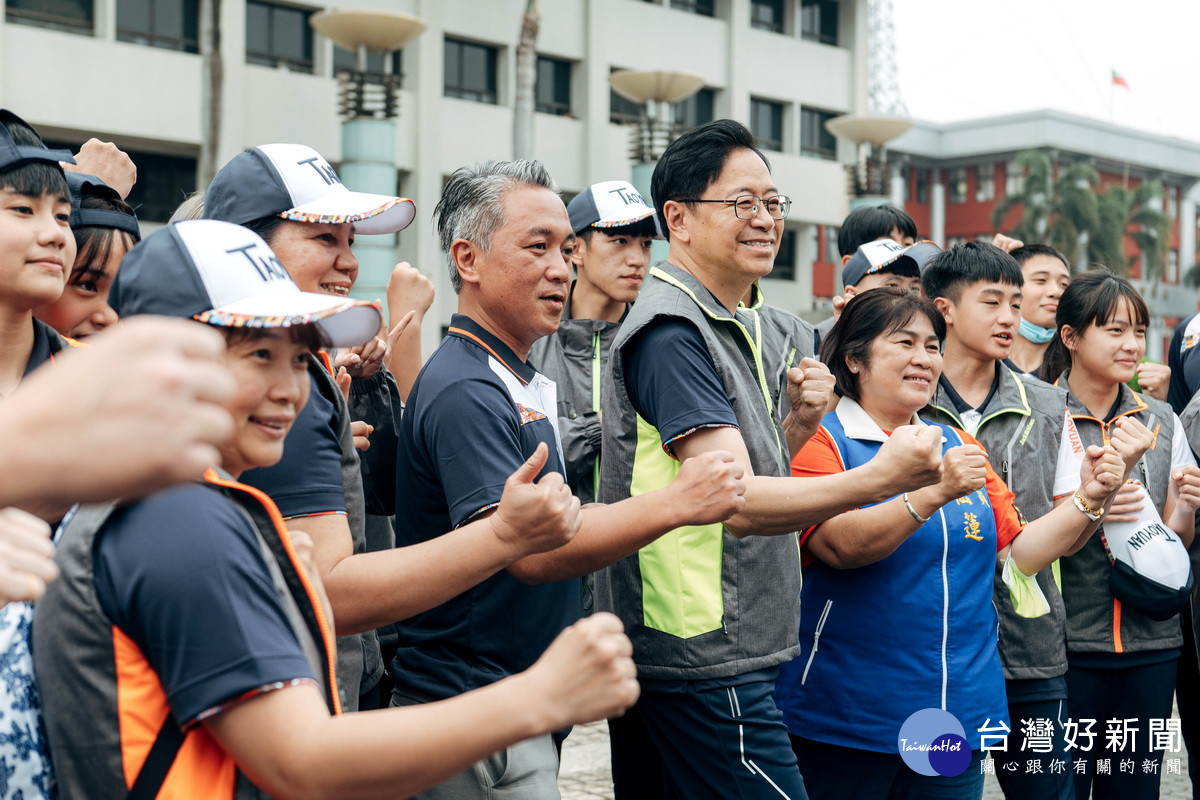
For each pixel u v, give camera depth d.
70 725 1.43
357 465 2.36
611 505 2.26
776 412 3.02
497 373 2.60
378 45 19.12
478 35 21.81
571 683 1.38
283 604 1.51
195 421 0.78
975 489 2.83
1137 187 45.75
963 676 3.14
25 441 0.75
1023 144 43.72
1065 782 3.73
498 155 22.05
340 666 2.42
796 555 2.96
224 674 1.38
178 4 19.03
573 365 4.04
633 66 23.70
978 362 4.03
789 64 26.34
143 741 1.42
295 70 20.31
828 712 3.16
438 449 2.46
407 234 21.05
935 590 3.15
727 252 2.88
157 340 0.78
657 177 3.00
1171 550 3.95
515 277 2.60
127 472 0.77
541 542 1.96
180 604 1.39
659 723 2.90
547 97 23.09
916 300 3.35
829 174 26.98
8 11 17.41
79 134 18.41
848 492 2.50
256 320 1.58
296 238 2.46
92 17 18.22
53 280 2.26
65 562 1.45
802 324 3.38
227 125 19.05
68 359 0.81
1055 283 5.07
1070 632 4.03
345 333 1.81
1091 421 4.20
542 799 2.52
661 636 2.83
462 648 2.56
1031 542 3.50
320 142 20.25
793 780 2.82
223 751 1.47
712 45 25.06
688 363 2.74
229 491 1.56
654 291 2.90
